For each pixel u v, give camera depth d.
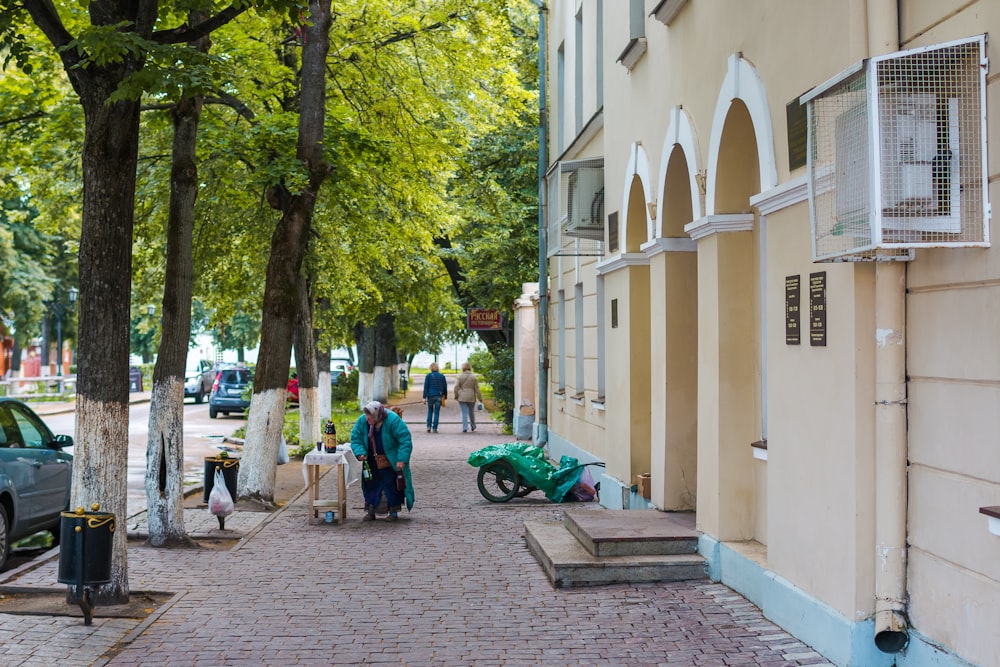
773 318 7.88
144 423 33.59
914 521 6.16
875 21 6.20
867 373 6.39
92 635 7.59
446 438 27.86
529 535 11.29
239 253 20.45
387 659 7.02
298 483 17.67
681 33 10.56
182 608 8.54
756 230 9.13
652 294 11.69
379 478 13.49
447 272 31.06
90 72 8.34
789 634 7.32
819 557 6.96
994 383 5.29
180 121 11.62
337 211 19.77
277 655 7.13
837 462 6.68
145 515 13.42
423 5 19.08
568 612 8.23
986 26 5.29
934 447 5.91
